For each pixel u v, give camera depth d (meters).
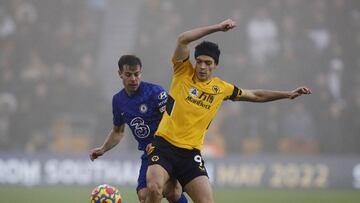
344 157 66.12
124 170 65.38
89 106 75.25
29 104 73.56
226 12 81.88
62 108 74.44
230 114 71.81
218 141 70.38
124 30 87.31
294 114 72.00
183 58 24.81
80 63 79.81
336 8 82.06
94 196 26.20
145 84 26.94
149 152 25.08
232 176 65.75
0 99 73.25
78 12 84.38
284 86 77.00
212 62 24.52
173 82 25.19
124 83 26.44
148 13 82.50
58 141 72.00
